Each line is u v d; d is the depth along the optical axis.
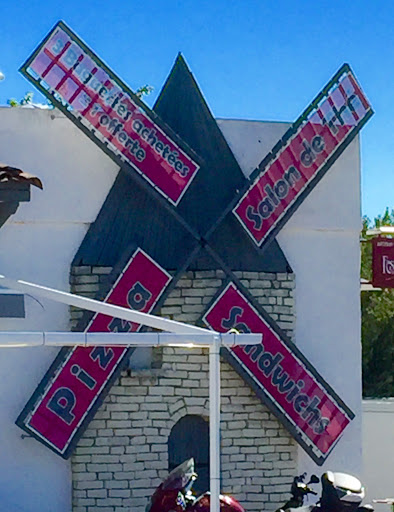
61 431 16.83
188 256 17.31
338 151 18.42
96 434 17.31
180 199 17.44
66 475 17.31
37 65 16.94
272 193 17.97
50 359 17.33
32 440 17.20
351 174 19.08
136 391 17.52
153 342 11.31
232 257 17.98
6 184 13.87
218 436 11.48
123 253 17.14
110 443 17.36
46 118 17.62
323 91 18.31
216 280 17.69
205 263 17.73
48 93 16.95
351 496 14.55
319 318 18.78
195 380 17.75
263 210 17.91
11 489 17.08
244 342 11.63
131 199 17.70
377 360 37.41
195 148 18.12
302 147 18.19
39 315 17.34
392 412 20.80
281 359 17.89
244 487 17.92
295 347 17.98
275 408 17.86
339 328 18.89
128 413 17.45
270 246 18.44
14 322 17.22
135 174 17.28
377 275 19.11
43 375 17.28
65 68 17.05
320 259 18.86
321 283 18.84
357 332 18.98
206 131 18.28
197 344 11.63
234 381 17.94
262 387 17.78
